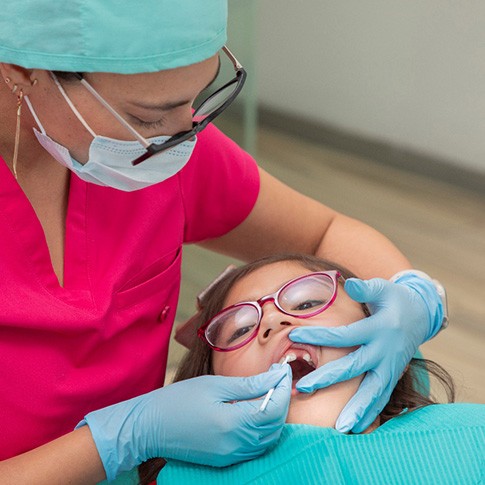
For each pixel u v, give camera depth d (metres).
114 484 1.35
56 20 0.97
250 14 2.09
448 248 3.18
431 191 3.61
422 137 3.70
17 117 1.07
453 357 2.59
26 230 1.17
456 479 1.21
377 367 1.33
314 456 1.21
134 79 1.00
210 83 1.07
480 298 2.89
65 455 1.14
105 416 1.20
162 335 1.40
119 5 0.96
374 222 3.36
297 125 4.10
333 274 1.45
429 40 3.52
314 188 3.63
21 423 1.18
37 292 1.19
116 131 1.06
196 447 1.19
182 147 1.15
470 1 3.35
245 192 1.50
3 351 1.15
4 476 1.10
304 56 3.97
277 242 1.61
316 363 1.35
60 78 1.01
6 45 0.99
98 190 1.27
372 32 3.68
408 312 1.40
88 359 1.26
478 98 3.47
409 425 1.29
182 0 0.98
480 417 1.33
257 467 1.22
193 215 1.49
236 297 1.50
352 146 3.94
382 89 3.75
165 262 1.39
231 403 1.21
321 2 3.80
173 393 1.22
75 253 1.26
